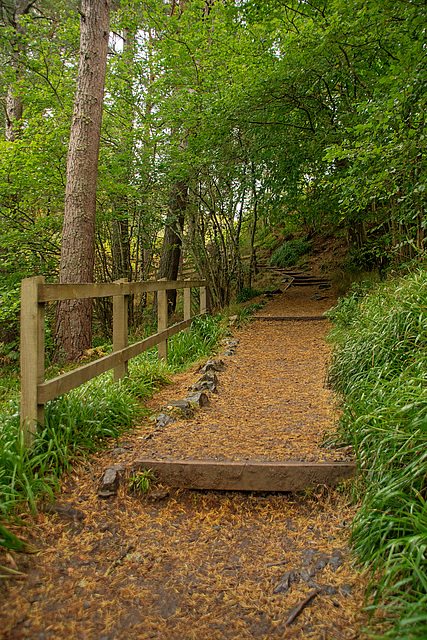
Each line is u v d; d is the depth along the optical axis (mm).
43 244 9234
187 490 2525
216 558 1964
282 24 6996
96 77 7000
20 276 8672
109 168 8617
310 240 17984
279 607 1638
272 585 1770
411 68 3953
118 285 3850
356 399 3043
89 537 2029
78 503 2250
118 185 8570
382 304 4051
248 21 7055
